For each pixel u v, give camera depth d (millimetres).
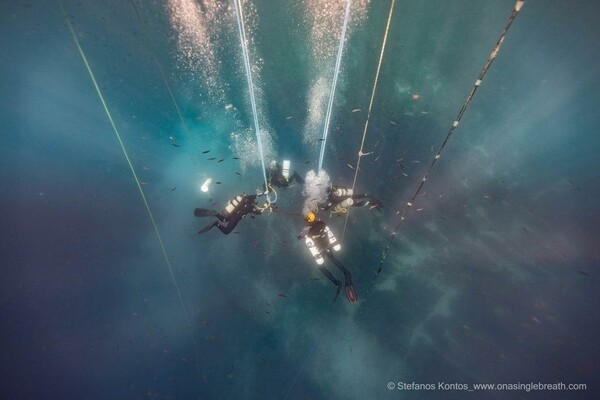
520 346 4184
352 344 4461
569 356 4008
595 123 6129
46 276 5156
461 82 7199
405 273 5035
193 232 5672
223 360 4410
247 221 5703
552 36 7590
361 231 5484
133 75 7773
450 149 6215
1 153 6605
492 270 4914
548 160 5887
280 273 5168
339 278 5047
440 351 4285
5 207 5949
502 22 8016
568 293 4551
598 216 5125
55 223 5766
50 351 4539
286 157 6309
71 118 7086
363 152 6289
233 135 6691
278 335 4602
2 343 4609
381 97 7094
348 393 4086
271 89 7383
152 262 5336
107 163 6461
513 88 6949
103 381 4250
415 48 7898
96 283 5129
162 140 6742
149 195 6078
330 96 7152
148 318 4797
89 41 8289
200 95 7324
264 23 8547
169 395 4141
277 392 4148
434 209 5578
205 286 5086
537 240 5090
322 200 4480
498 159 5996
